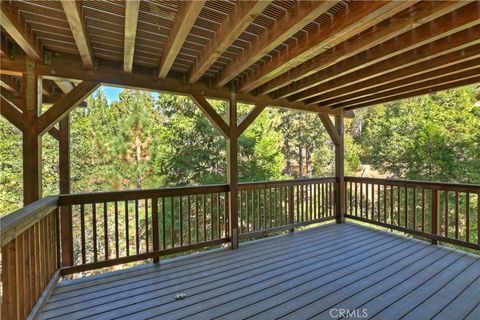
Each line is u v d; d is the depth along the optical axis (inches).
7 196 341.7
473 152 377.7
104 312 90.2
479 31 87.4
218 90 155.4
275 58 117.0
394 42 98.5
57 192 384.2
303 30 95.5
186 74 143.4
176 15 85.2
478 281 112.2
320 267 128.0
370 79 144.2
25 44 91.7
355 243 163.6
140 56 120.8
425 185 165.0
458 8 77.3
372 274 119.6
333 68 126.5
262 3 67.7
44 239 99.1
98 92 407.8
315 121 536.4
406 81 142.9
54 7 79.4
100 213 359.3
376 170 493.7
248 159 417.1
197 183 385.1
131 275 120.0
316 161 540.7
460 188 148.6
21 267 76.3
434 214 160.7
